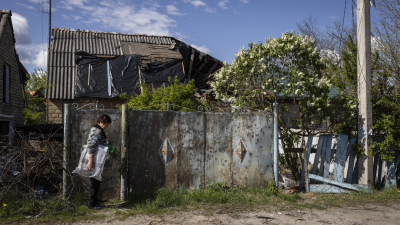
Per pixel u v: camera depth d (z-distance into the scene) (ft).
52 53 42.93
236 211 15.81
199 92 40.34
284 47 21.85
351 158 21.59
